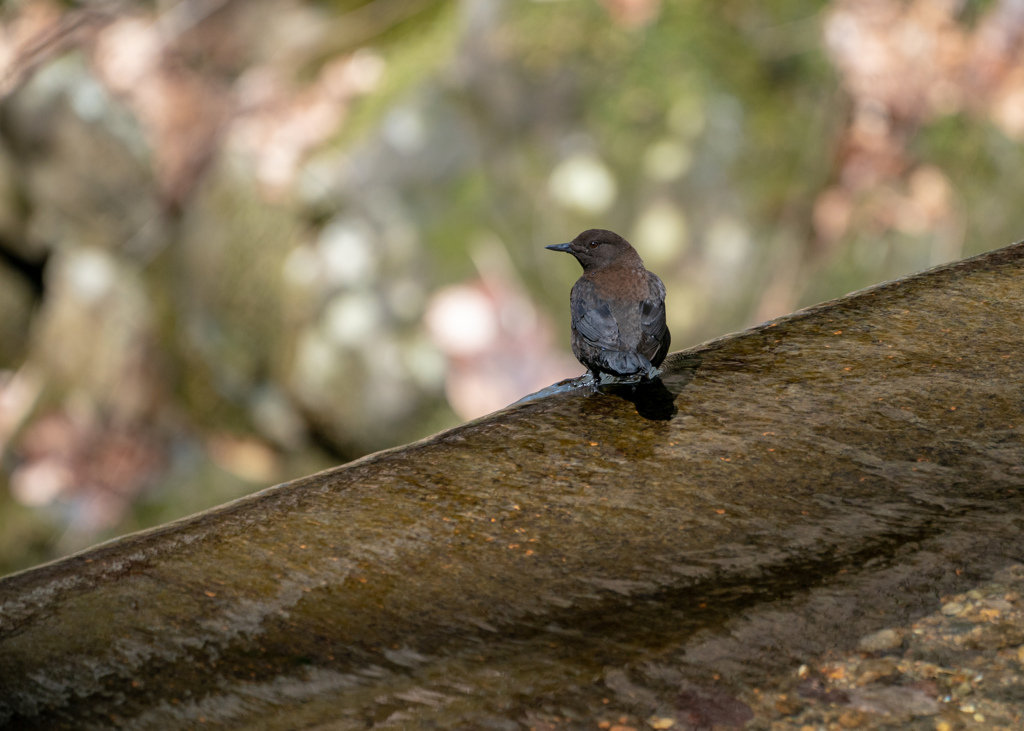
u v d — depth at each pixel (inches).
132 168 627.2
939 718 139.9
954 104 552.1
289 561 185.2
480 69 555.8
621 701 148.4
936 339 233.1
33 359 668.1
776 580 169.6
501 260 540.7
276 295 583.8
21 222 655.8
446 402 542.6
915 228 537.0
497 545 185.9
